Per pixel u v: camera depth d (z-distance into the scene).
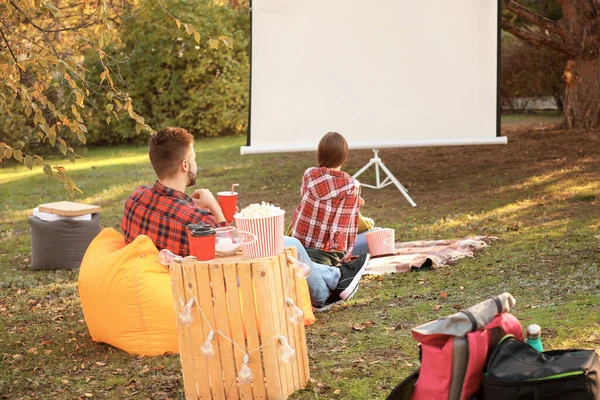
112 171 11.65
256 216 2.84
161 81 16.11
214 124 16.23
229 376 2.84
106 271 3.69
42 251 5.76
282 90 7.71
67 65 3.52
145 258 3.69
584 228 5.82
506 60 16.77
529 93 16.73
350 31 7.67
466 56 7.66
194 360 2.87
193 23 15.63
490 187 8.21
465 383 2.30
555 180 8.20
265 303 2.77
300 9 7.61
